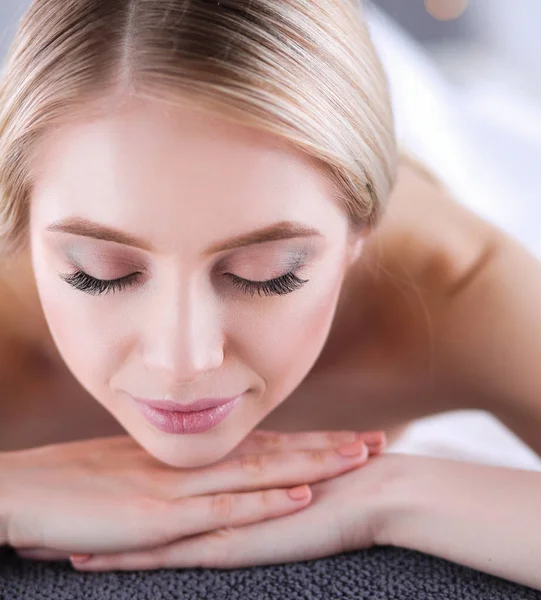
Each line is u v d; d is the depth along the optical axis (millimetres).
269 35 479
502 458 842
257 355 520
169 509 545
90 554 549
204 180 465
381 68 569
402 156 770
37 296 629
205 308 491
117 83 468
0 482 561
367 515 543
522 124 1313
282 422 722
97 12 479
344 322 669
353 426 737
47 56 491
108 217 473
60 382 678
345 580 534
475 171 1151
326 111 493
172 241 473
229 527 547
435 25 1543
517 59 1594
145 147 463
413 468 565
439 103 1165
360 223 547
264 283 501
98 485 560
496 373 661
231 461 566
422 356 681
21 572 552
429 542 537
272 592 529
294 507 546
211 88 462
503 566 524
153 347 499
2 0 1013
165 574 543
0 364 655
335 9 520
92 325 515
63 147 478
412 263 660
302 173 483
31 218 526
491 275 657
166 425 536
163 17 470
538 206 1107
